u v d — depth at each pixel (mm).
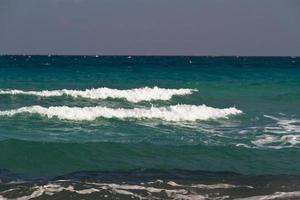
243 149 16109
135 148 15867
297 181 12398
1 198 10562
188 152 15633
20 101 26281
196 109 23344
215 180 12438
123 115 21906
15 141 15570
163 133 18766
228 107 26562
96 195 10977
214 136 18328
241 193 11367
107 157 14977
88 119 21250
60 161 14562
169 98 28938
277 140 17641
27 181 12227
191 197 11016
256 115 23672
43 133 18109
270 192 11438
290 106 27375
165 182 12188
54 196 10805
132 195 11055
